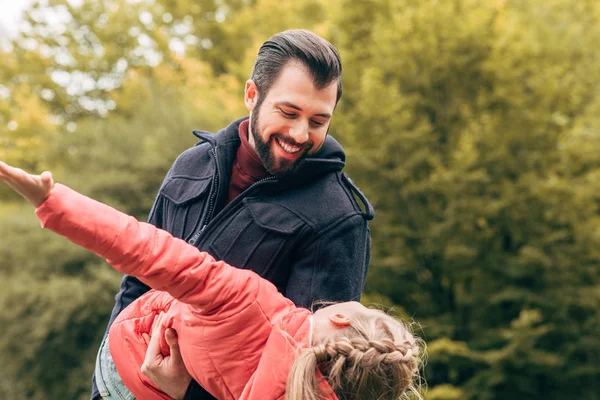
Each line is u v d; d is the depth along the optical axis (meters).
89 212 1.52
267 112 1.79
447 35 11.18
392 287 11.25
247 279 1.68
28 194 1.46
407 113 10.75
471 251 10.59
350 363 1.59
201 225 1.96
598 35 12.59
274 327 1.64
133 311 1.90
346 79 11.48
